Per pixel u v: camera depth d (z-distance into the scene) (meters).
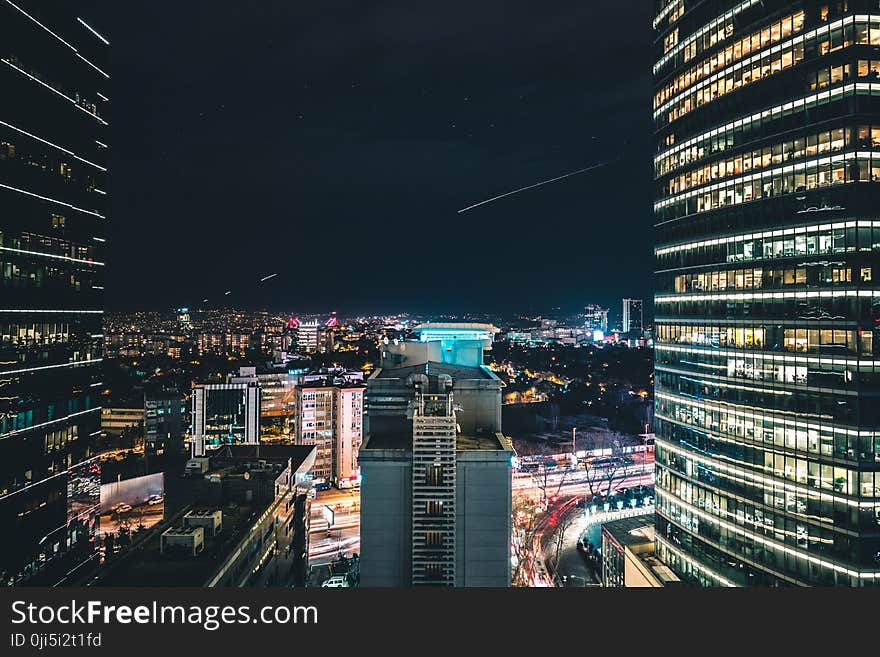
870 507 87.75
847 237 91.19
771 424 100.75
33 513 119.62
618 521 152.75
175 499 111.50
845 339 90.44
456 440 80.62
